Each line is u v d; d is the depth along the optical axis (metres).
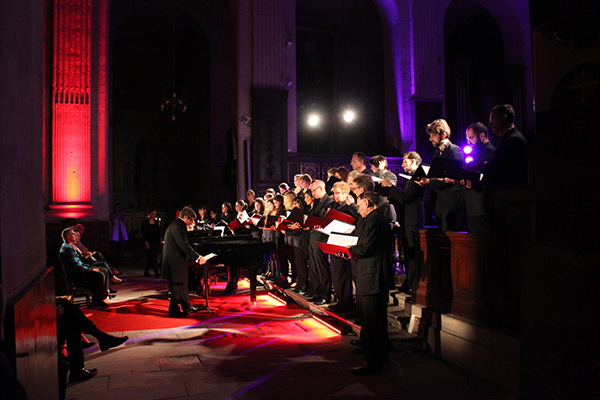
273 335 4.96
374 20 16.91
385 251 3.75
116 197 19.36
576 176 2.18
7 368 1.02
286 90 12.32
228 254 6.49
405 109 14.45
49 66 10.60
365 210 3.79
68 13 10.67
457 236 4.02
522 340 2.37
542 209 2.36
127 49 19.80
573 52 2.23
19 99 1.87
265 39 12.22
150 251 9.93
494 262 3.65
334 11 17.91
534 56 2.46
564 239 2.23
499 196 3.59
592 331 1.95
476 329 3.71
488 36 17.00
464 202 4.61
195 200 18.20
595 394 1.92
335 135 18.36
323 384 3.50
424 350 4.34
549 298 2.20
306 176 7.34
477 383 3.51
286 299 6.89
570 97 2.24
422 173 4.33
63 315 3.66
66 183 10.54
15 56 1.81
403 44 14.48
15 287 1.64
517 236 3.45
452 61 15.38
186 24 17.64
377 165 5.67
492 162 3.90
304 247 6.57
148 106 20.05
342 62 18.70
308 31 18.09
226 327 5.34
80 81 10.73
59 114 10.56
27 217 1.93
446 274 4.29
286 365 3.96
